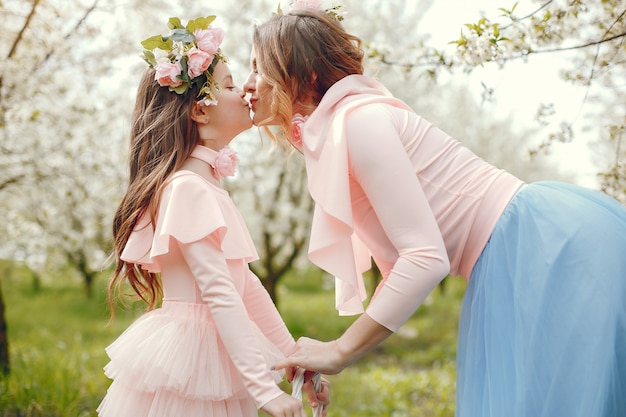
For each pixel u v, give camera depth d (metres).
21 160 5.62
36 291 14.46
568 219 1.72
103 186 7.14
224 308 1.86
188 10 6.54
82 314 12.41
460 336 1.90
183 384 1.83
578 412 1.55
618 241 1.68
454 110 11.31
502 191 1.85
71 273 15.27
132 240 2.02
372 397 6.82
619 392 1.61
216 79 2.13
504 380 1.68
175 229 1.89
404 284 1.71
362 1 9.16
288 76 2.00
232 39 8.52
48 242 8.83
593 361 1.56
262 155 9.13
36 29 5.08
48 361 5.48
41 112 5.55
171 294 2.00
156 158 2.07
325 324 12.27
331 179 1.82
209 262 1.89
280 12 2.20
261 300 2.25
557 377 1.58
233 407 1.95
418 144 1.88
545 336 1.63
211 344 1.92
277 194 9.70
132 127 2.18
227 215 2.06
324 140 1.91
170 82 2.07
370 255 2.20
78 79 6.07
